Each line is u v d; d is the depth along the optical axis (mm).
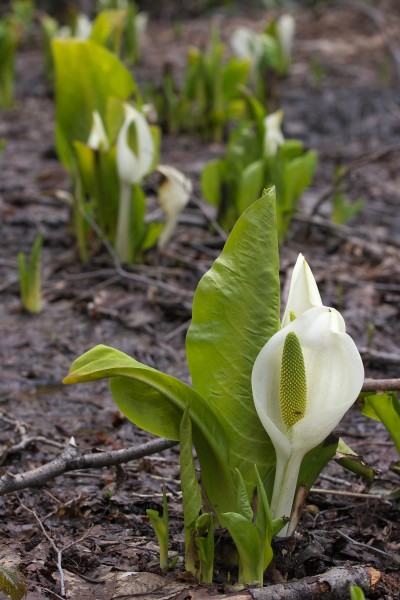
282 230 7309
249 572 2842
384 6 19172
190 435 2803
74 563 3205
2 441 4355
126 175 6293
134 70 14266
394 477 4102
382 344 5734
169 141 10828
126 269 6621
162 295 6309
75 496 3789
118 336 5773
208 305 2922
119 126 6293
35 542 3355
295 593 2814
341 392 2725
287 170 7059
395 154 10500
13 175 9273
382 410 3451
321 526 3568
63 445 4211
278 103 11469
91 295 6320
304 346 2717
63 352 5539
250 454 2951
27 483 3273
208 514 2877
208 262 6859
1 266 6934
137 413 2904
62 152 6711
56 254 7137
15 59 15609
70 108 6578
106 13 8719
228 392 2928
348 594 2896
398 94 13328
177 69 14398
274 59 12398
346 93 13242
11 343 5621
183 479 2840
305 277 2871
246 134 7168
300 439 2760
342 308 6215
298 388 2670
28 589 2986
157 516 3051
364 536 3486
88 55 6395
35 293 6059
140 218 6590
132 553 3277
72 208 7191
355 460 3066
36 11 18297
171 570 3117
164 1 20281
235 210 7070
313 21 18719
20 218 7895
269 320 2926
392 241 7543
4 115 11953
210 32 17719
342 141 11062
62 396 4984
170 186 6598
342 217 7641
